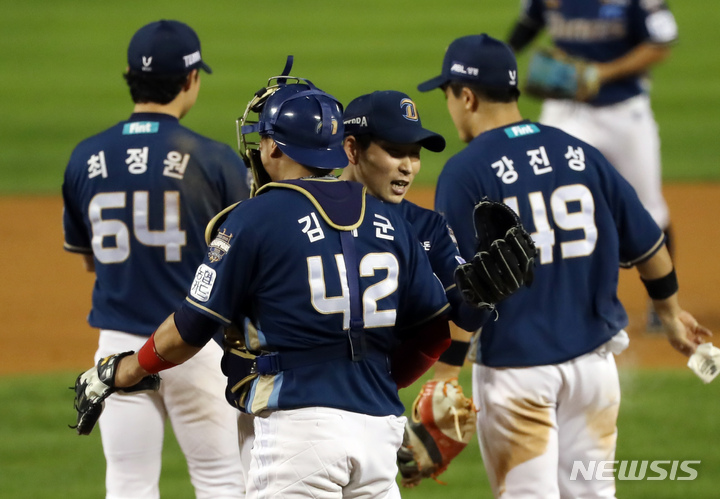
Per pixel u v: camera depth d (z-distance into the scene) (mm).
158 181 16516
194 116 61562
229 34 82875
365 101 13961
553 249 15773
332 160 12992
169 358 12773
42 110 63719
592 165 16125
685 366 28594
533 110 67062
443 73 16844
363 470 12727
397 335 13789
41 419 25469
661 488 21625
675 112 63219
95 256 16922
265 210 12570
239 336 13188
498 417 16016
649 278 16719
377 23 86562
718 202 47188
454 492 21984
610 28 31672
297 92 13109
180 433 16844
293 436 12492
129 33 83188
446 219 15891
